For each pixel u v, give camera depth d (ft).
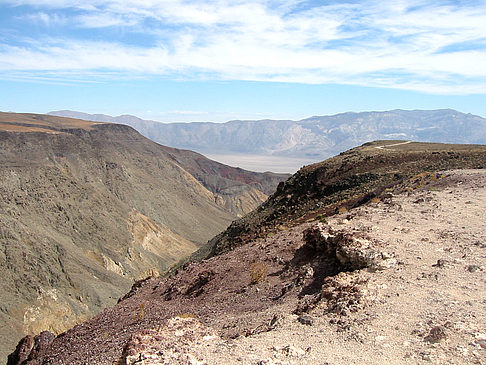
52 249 268.62
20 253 241.96
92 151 534.78
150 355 26.78
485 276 36.68
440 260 41.27
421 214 62.23
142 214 467.93
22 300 213.87
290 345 27.58
